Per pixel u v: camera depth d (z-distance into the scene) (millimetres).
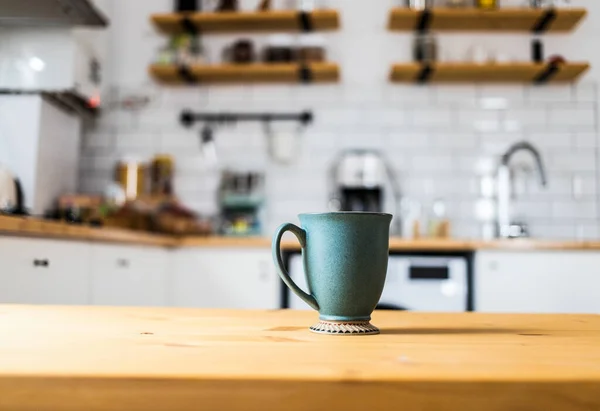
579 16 3479
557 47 3746
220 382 426
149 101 3850
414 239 3020
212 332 654
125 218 3105
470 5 3646
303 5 3637
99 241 2316
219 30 3764
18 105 2844
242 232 3477
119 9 3912
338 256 667
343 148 3758
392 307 2496
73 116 3277
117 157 3816
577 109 3717
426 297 2928
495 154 3717
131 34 3895
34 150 2814
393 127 3756
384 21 3812
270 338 617
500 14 3471
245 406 425
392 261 2947
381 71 3787
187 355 514
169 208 3344
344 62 3803
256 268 3076
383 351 545
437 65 3469
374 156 3715
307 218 693
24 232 1763
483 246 2951
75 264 2119
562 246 2938
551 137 3709
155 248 2924
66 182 3211
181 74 3639
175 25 3674
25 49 2932
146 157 3818
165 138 3828
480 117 3738
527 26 3637
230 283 3080
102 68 3592
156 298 2951
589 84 3729
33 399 429
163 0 3902
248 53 3617
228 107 3822
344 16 3824
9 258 1688
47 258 1916
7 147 2814
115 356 505
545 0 3525
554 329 714
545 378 431
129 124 3836
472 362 492
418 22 3609
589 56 3742
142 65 3877
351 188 3551
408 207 3686
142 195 3510
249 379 426
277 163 3771
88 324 701
